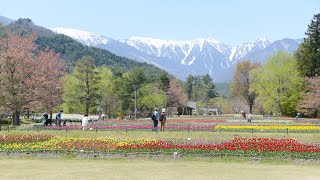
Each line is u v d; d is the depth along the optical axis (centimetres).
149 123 4738
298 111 6631
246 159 2266
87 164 2125
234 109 12925
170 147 2442
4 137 2930
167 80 10488
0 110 4738
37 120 6588
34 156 2433
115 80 8838
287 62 7262
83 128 3559
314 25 6844
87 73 6806
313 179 1638
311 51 6806
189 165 2083
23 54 4759
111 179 1634
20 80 4694
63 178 1659
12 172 1825
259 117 6925
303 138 2870
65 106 7019
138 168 1961
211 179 1642
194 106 13288
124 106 8769
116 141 2755
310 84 6344
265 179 1639
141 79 9256
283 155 2278
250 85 9288
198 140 2823
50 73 4947
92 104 7156
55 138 2964
